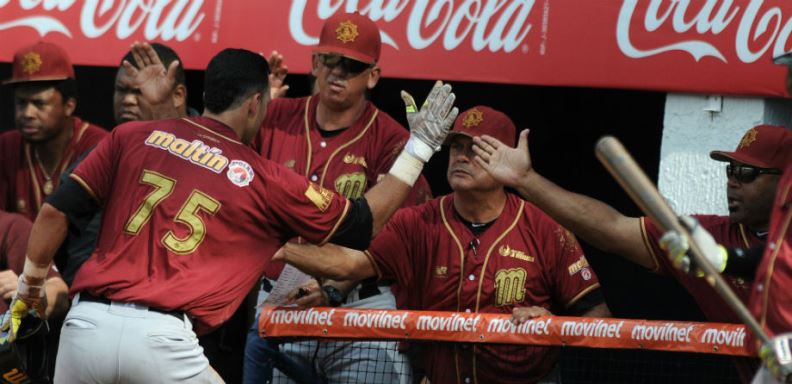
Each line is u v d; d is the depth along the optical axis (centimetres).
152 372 1473
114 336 1470
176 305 1477
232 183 1513
